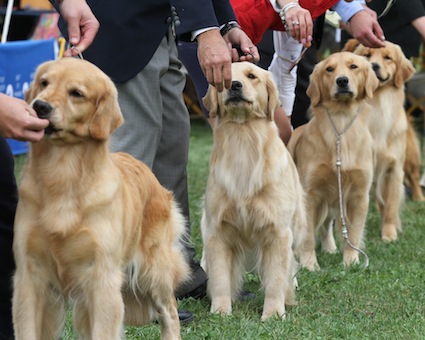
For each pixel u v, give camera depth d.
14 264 7.04
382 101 15.18
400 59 15.55
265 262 9.74
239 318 9.34
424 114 25.55
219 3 9.51
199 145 25.61
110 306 6.40
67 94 6.24
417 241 14.09
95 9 8.71
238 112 9.67
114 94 6.50
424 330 8.55
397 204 14.94
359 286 10.61
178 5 7.97
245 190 9.59
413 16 16.05
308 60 15.13
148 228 7.45
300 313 9.52
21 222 6.36
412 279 10.97
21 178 6.46
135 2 8.72
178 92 9.51
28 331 6.43
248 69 9.86
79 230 6.26
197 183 19.17
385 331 8.59
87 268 6.39
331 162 12.84
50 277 6.53
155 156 9.59
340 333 8.52
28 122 5.71
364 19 12.84
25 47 19.20
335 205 13.12
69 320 8.80
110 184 6.41
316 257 13.16
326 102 13.08
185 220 9.25
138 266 7.36
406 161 18.50
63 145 6.29
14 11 22.66
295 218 10.70
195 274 10.17
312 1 11.66
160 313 7.76
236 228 9.81
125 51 8.67
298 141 13.57
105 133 6.34
